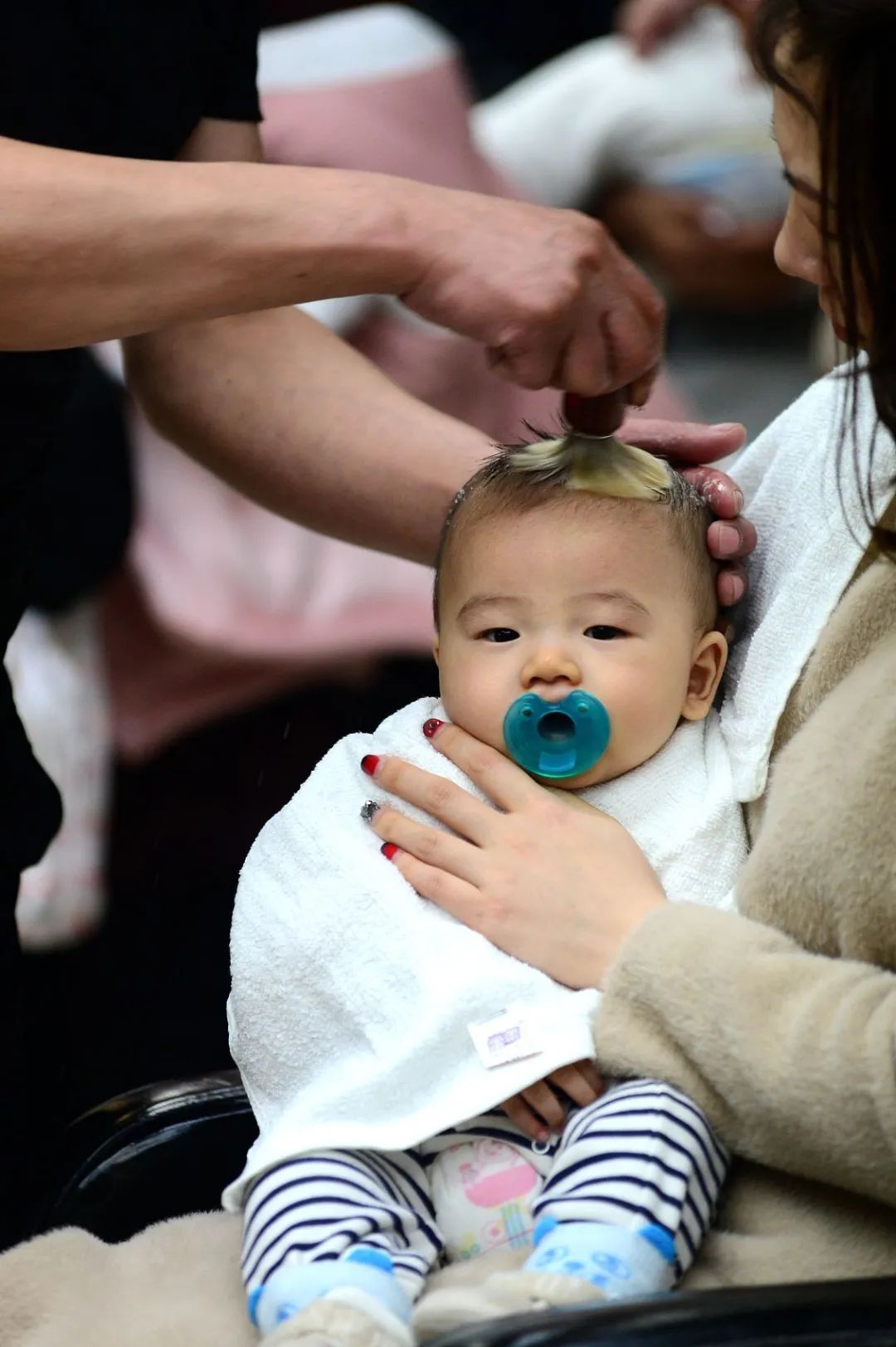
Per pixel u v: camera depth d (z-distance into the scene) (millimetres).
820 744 4801
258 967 5402
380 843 5430
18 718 6262
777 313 17625
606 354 5492
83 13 5934
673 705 5508
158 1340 4816
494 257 5242
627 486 5555
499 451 6219
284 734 12625
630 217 16484
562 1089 5035
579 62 16219
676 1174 4613
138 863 11891
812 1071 4430
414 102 11531
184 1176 5758
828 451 5410
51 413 6027
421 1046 5012
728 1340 3768
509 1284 4270
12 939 6238
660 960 4754
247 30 6500
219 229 5184
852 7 4121
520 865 5211
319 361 6832
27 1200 6309
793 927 4805
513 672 5473
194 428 6852
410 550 6688
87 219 5109
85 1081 10086
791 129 4547
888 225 4242
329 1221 4727
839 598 5180
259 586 11469
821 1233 4676
